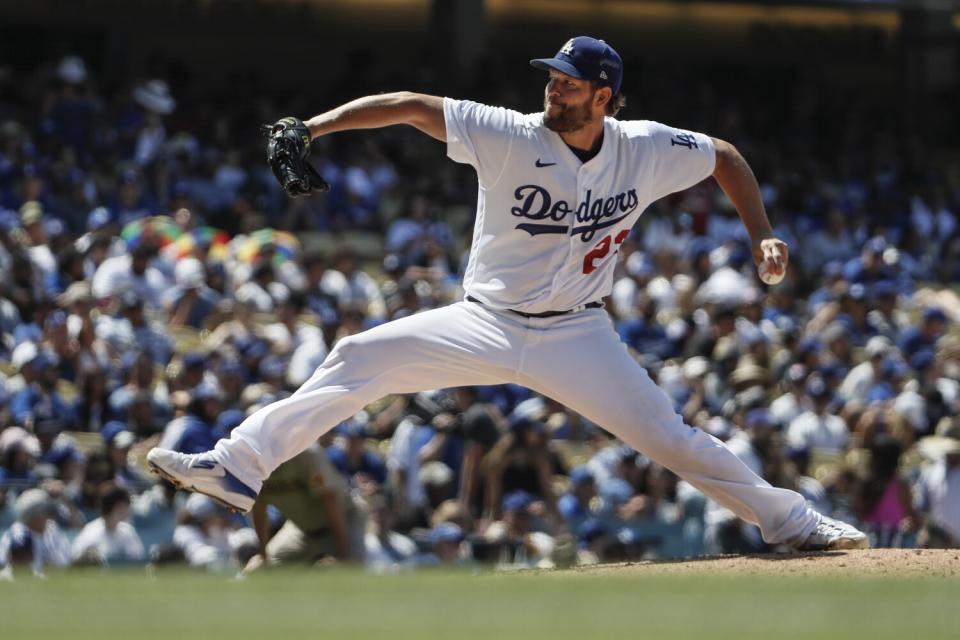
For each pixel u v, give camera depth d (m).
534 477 41.28
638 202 20.14
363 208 71.62
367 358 19.91
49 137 64.69
